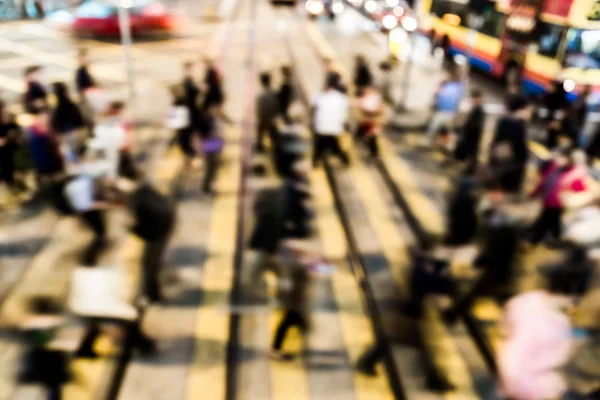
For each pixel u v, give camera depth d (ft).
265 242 16.33
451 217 17.35
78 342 16.10
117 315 13.97
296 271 15.19
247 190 26.66
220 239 22.85
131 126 30.40
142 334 16.44
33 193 25.76
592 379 16.25
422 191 27.53
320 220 24.80
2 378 15.48
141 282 19.52
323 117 26.94
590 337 17.61
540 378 11.48
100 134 20.94
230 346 17.31
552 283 17.31
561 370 16.51
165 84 43.52
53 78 44.14
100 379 15.61
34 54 52.80
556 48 37.76
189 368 16.40
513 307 12.23
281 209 16.40
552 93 32.76
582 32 35.99
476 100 26.61
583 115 29.81
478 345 17.62
